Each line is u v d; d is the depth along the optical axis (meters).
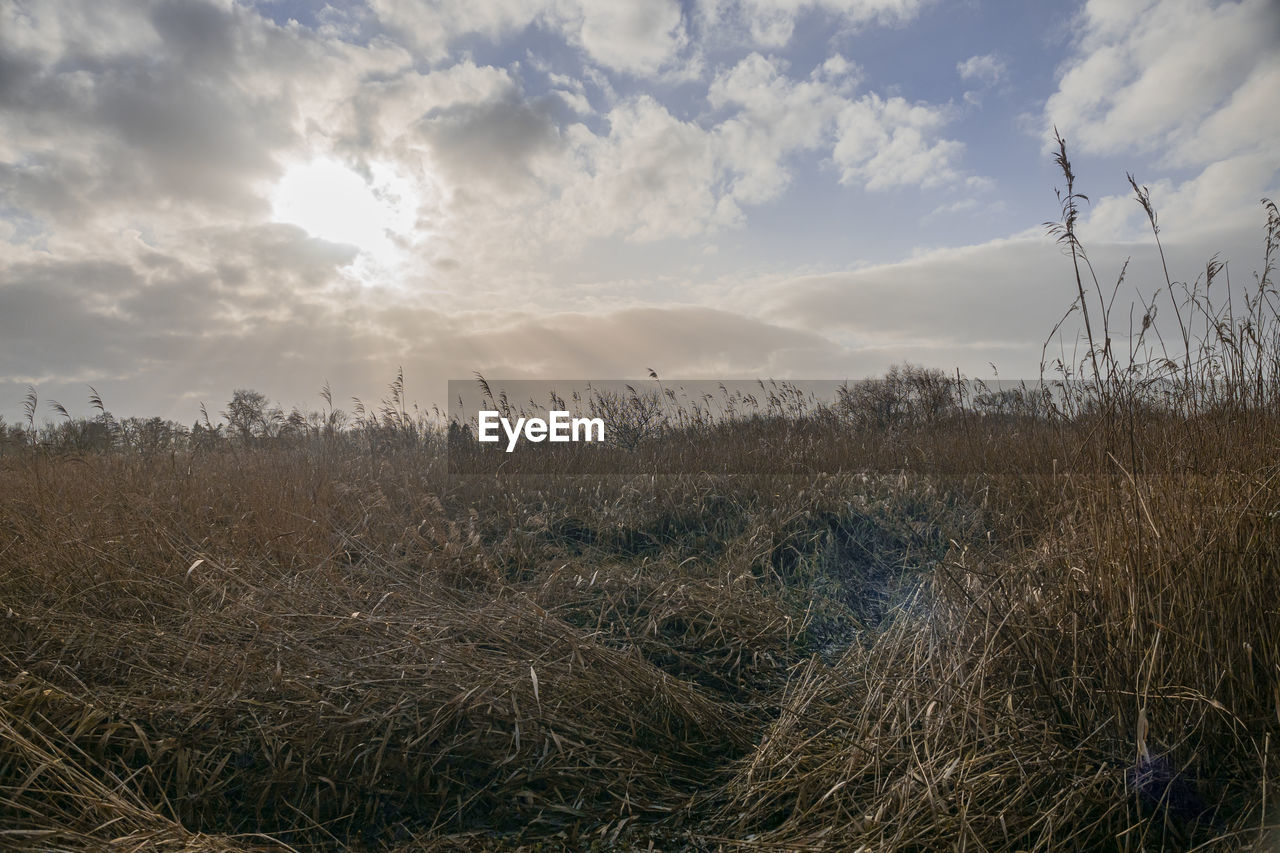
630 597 5.33
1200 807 2.74
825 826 2.96
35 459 8.19
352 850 2.93
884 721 3.49
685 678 4.44
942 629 4.09
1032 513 5.71
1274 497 3.47
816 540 6.20
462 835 3.03
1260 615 3.09
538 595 5.22
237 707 3.49
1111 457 3.83
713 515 7.06
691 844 2.98
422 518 6.51
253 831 2.99
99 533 5.47
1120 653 3.16
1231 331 4.32
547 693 3.75
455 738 3.42
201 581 4.80
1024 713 3.20
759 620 5.09
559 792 3.26
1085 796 2.76
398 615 4.46
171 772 3.21
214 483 7.34
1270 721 2.87
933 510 6.41
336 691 3.61
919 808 2.81
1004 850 2.63
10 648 3.89
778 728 3.62
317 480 7.23
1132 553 3.35
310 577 5.02
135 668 3.80
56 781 2.94
